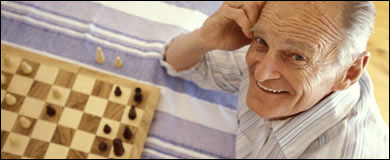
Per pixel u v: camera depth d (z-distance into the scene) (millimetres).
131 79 1599
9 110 1455
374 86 1650
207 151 1531
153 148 1505
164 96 1590
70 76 1548
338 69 965
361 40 907
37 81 1515
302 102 1062
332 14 857
